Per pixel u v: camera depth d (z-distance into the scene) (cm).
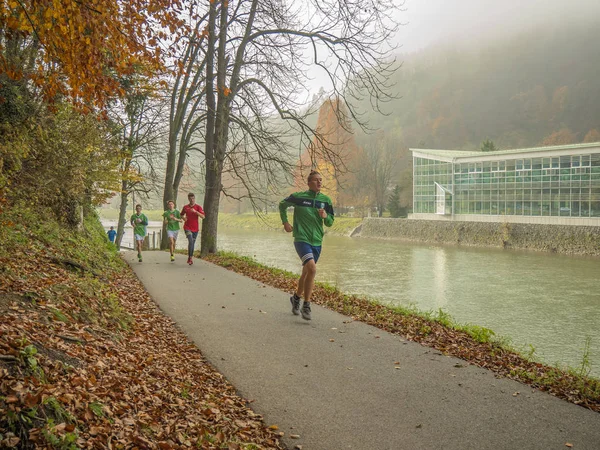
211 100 1828
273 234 7706
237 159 1923
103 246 1609
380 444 372
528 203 5897
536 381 516
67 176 1232
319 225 774
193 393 453
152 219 11244
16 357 340
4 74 915
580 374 571
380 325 761
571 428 400
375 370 540
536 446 369
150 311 827
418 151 7181
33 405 294
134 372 453
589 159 5338
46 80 666
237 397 460
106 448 301
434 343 664
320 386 491
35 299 529
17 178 1116
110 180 1725
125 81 1587
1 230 831
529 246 5591
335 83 1620
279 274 1397
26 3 555
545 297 2933
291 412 429
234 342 645
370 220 7606
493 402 453
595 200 5312
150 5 656
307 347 625
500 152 6156
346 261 4625
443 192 6794
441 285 3316
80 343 463
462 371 541
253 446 358
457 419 416
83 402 337
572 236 5234
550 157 5662
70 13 540
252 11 1650
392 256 5016
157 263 1573
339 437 383
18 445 267
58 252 962
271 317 795
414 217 7319
